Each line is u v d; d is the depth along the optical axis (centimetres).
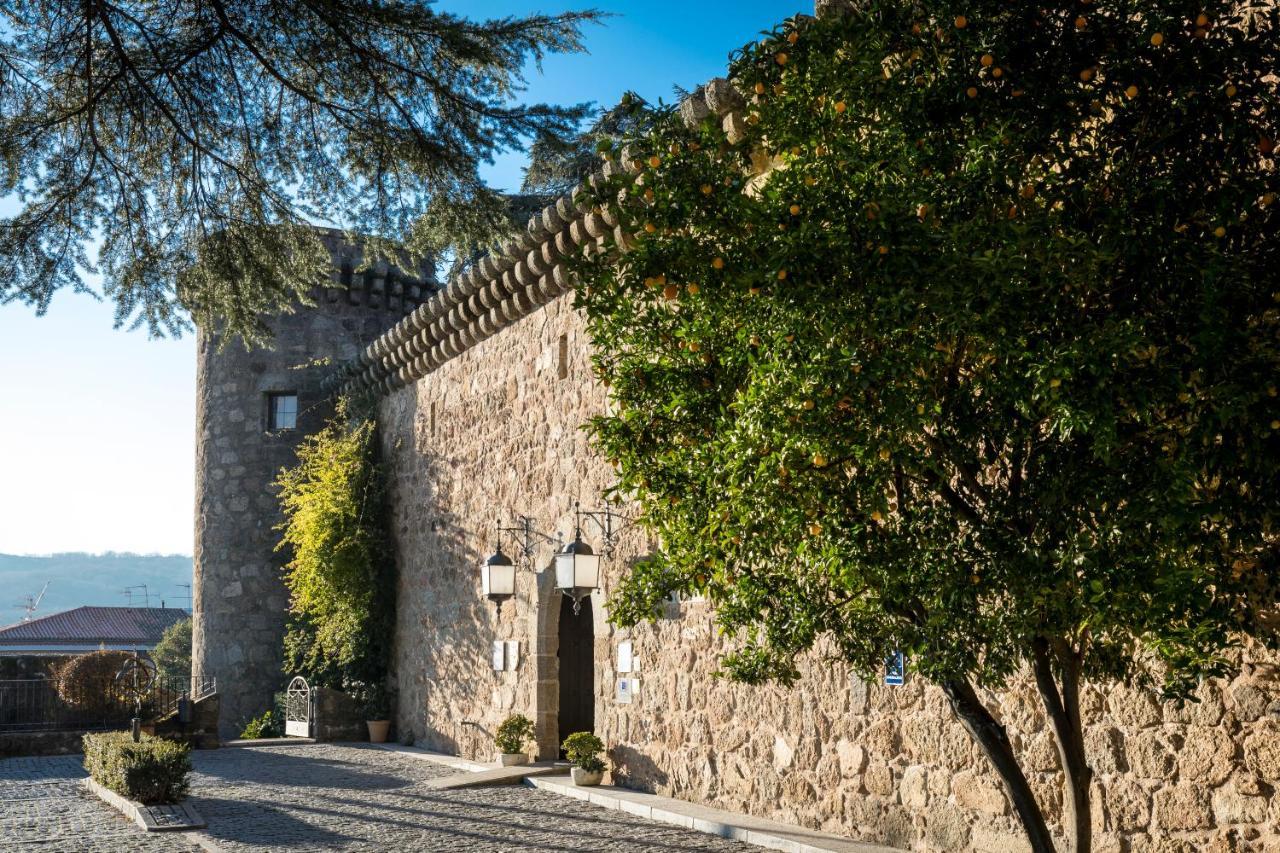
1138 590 359
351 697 1961
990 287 353
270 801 1205
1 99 648
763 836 920
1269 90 399
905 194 394
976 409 413
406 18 630
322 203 718
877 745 892
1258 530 366
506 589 1430
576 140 699
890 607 458
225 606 2222
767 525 453
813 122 444
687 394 493
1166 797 659
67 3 624
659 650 1201
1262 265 376
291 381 2269
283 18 632
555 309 1450
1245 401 339
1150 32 384
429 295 2405
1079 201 396
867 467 416
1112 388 354
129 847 925
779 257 376
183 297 747
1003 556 405
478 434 1677
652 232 432
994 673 469
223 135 687
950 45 420
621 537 1255
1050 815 734
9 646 5256
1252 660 615
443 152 682
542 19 652
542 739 1433
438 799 1210
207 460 2289
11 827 1051
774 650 538
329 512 1970
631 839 947
